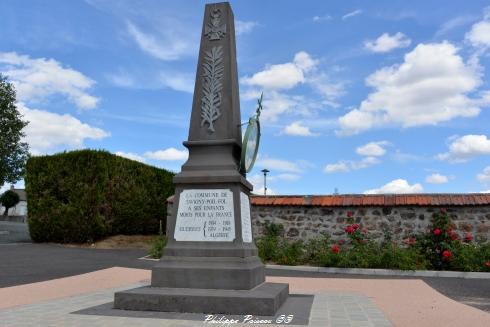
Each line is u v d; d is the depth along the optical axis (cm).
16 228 3111
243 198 718
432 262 1212
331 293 803
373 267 1188
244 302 568
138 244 1836
